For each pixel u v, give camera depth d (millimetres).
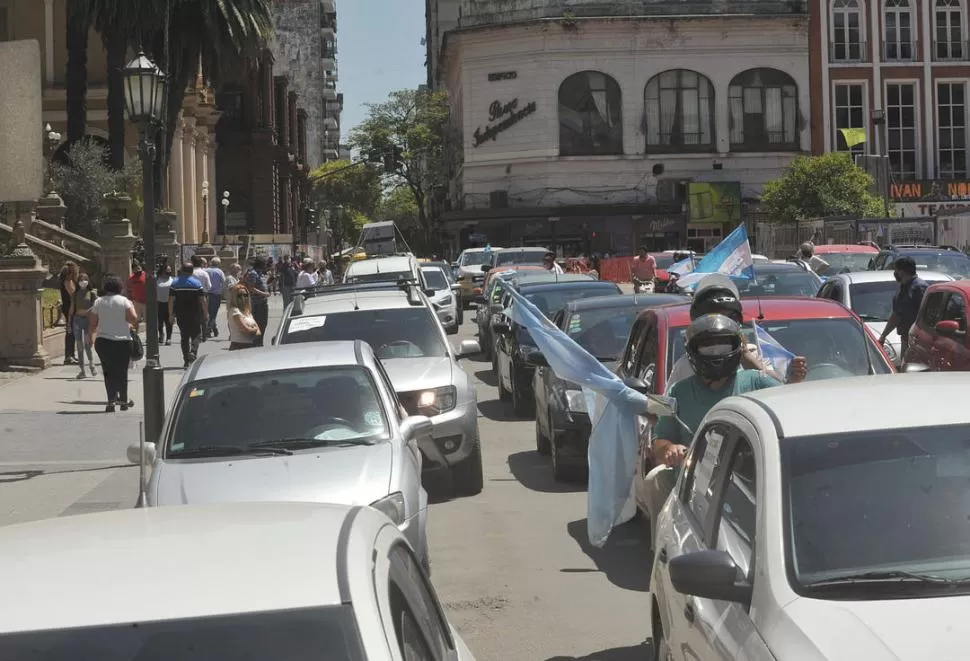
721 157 65125
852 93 66250
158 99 14172
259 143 79500
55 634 2877
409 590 3588
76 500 11930
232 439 8352
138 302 29125
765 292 18891
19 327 23141
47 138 40375
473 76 65875
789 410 4812
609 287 18281
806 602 3875
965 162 66875
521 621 7570
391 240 62219
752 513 4473
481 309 27203
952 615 3670
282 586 3055
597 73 64625
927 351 13680
